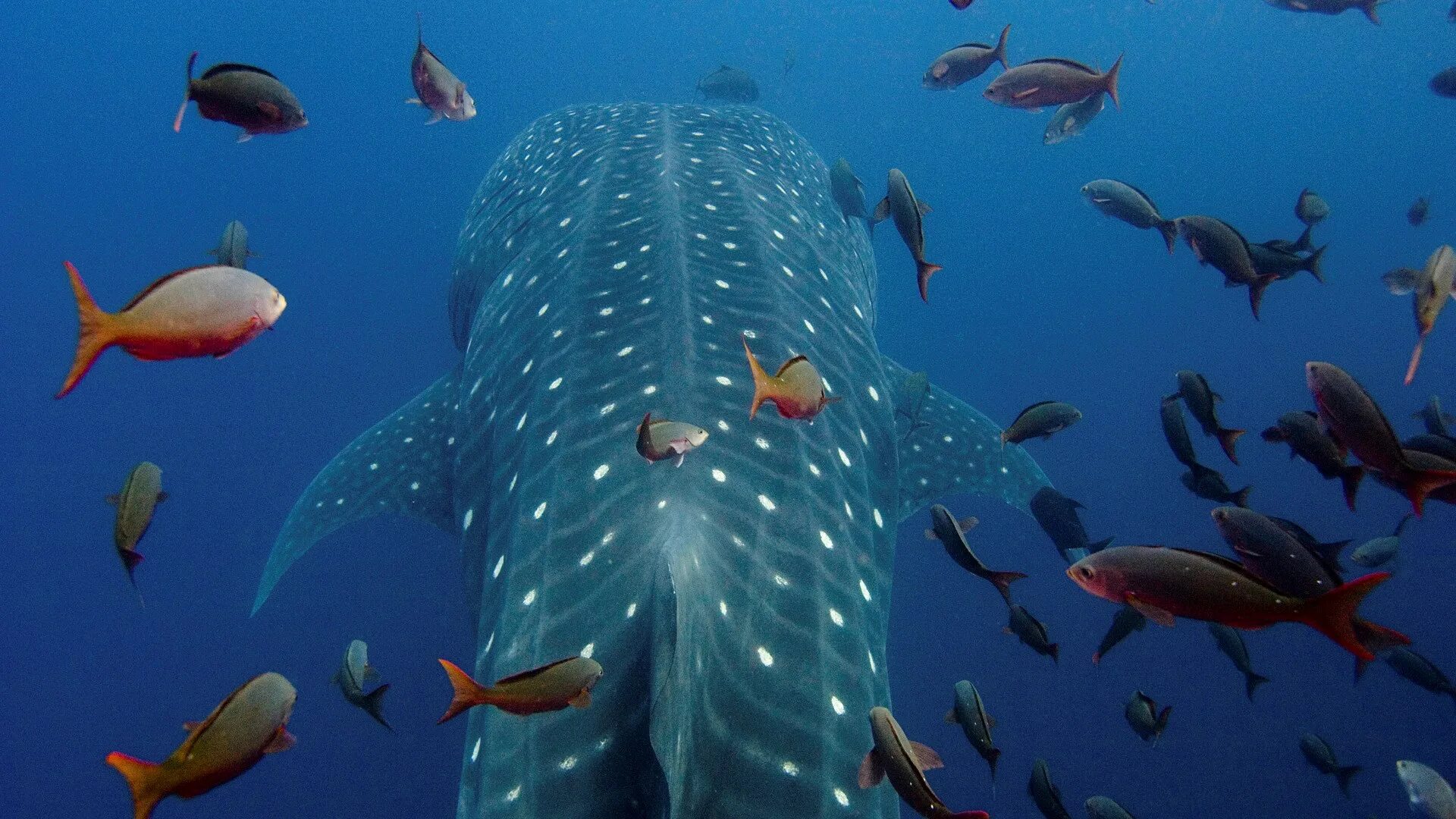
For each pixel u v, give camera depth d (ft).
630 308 16.76
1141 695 17.46
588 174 22.74
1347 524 55.62
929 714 41.50
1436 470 11.08
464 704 9.21
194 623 50.90
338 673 14.65
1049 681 43.75
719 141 25.03
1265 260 17.66
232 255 17.02
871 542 16.07
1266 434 15.51
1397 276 19.60
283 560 20.83
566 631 11.96
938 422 23.58
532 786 10.69
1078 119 18.74
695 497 12.88
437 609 47.11
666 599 10.25
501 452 17.10
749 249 18.88
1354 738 42.14
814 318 18.66
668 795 9.06
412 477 22.04
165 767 8.29
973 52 19.07
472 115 15.65
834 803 11.00
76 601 54.49
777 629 12.19
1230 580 8.47
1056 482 59.57
